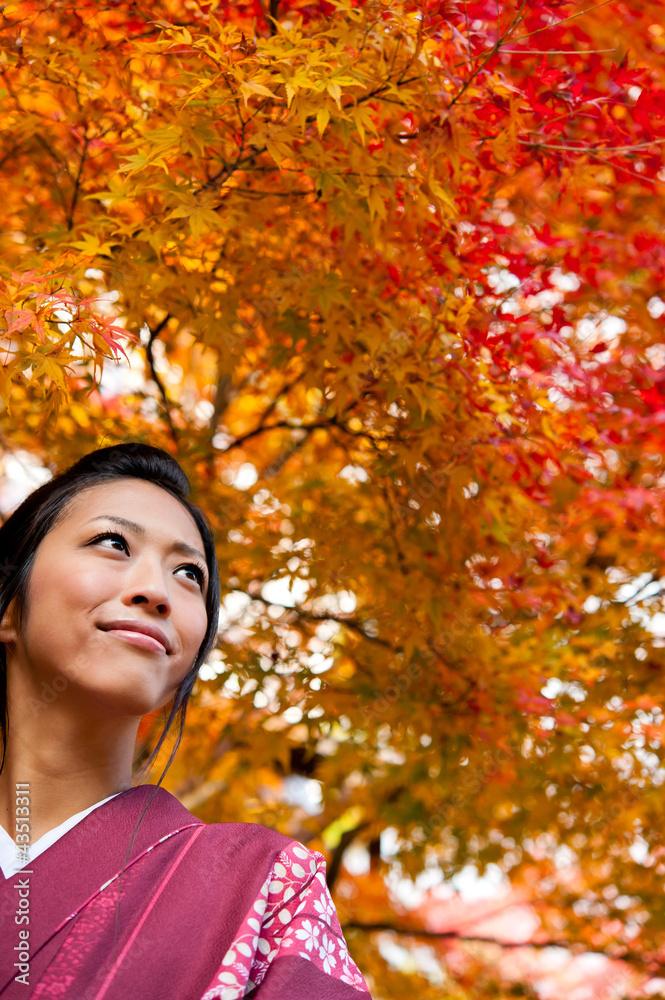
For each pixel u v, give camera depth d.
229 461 3.75
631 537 3.76
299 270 2.68
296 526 3.36
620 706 3.79
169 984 1.07
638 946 5.17
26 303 1.84
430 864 4.91
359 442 3.42
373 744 3.99
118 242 2.43
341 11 2.29
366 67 2.20
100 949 1.08
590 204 3.38
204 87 2.04
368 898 6.14
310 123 2.35
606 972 5.72
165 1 2.63
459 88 2.41
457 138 2.34
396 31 2.18
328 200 2.46
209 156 2.41
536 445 2.95
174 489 1.47
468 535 3.19
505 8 2.62
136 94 2.65
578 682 3.74
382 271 2.81
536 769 3.80
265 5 2.61
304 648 3.59
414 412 2.89
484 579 3.33
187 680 1.47
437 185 2.34
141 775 1.39
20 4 2.43
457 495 2.96
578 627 3.80
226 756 4.62
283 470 4.07
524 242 3.59
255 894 1.15
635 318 3.65
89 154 2.80
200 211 2.19
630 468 3.90
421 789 4.27
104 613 1.22
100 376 1.94
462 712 3.37
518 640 3.58
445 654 3.30
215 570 1.53
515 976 6.22
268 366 3.24
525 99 2.45
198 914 1.13
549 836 4.66
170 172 2.30
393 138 2.40
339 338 2.86
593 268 3.32
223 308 2.68
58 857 1.16
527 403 2.89
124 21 2.65
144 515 1.33
